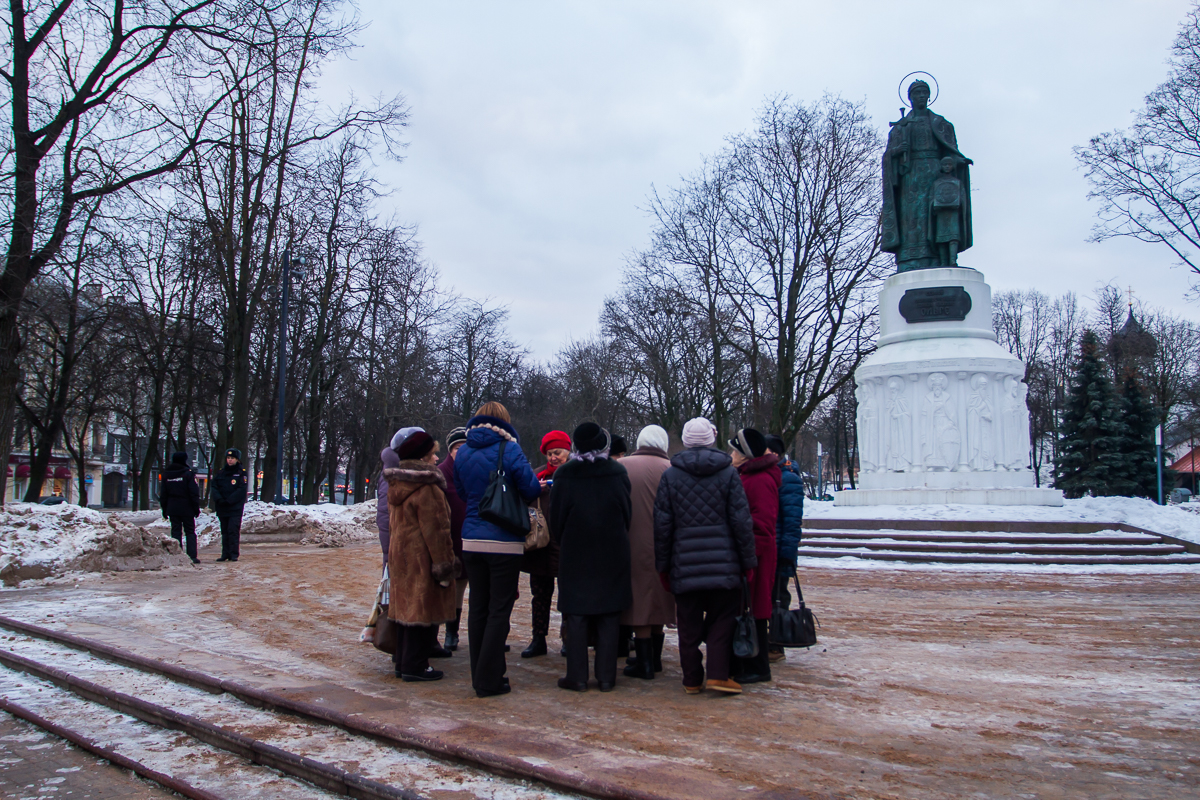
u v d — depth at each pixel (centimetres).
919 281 1988
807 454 6950
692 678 531
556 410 5219
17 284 1471
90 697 544
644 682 574
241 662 599
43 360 3116
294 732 442
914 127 2077
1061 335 5138
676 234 3095
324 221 2725
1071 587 1209
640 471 598
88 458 6025
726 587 512
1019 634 786
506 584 530
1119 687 554
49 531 1220
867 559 1561
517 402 5212
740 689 519
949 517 1738
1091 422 4281
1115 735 436
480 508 522
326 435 4206
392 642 580
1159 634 788
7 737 476
